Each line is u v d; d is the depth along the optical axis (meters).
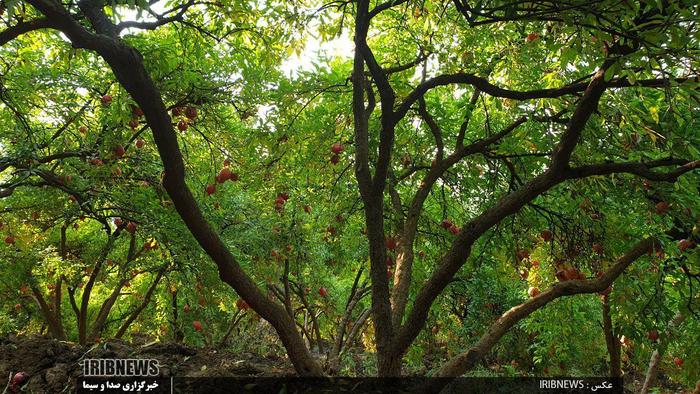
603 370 14.99
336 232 8.18
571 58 3.10
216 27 5.77
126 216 7.08
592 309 10.55
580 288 4.37
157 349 6.07
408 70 6.72
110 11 4.81
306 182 7.77
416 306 4.32
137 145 6.94
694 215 4.52
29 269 10.70
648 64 2.92
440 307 9.18
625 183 5.45
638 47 3.13
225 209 9.51
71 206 7.79
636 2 3.13
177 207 3.59
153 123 3.28
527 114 5.35
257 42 5.97
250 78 6.58
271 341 13.21
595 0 2.88
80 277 11.00
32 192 8.14
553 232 6.14
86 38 2.96
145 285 12.87
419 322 4.34
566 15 3.02
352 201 7.62
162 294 11.72
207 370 5.38
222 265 3.85
